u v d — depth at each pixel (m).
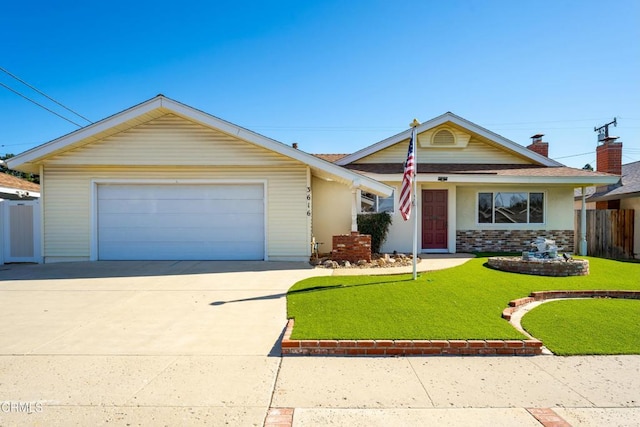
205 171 11.29
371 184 10.67
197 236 11.38
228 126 10.48
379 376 4.04
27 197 15.38
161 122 11.00
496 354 4.59
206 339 5.07
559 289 7.57
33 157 10.38
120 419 3.20
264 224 11.31
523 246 13.76
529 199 13.84
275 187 11.24
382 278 8.57
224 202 11.40
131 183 11.27
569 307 6.48
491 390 3.73
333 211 13.15
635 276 9.15
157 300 6.95
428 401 3.53
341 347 4.58
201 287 7.90
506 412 3.35
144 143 10.99
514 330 5.02
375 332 4.94
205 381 3.90
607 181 12.54
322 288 7.54
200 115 10.38
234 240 11.40
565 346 4.77
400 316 5.64
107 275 9.12
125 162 10.98
